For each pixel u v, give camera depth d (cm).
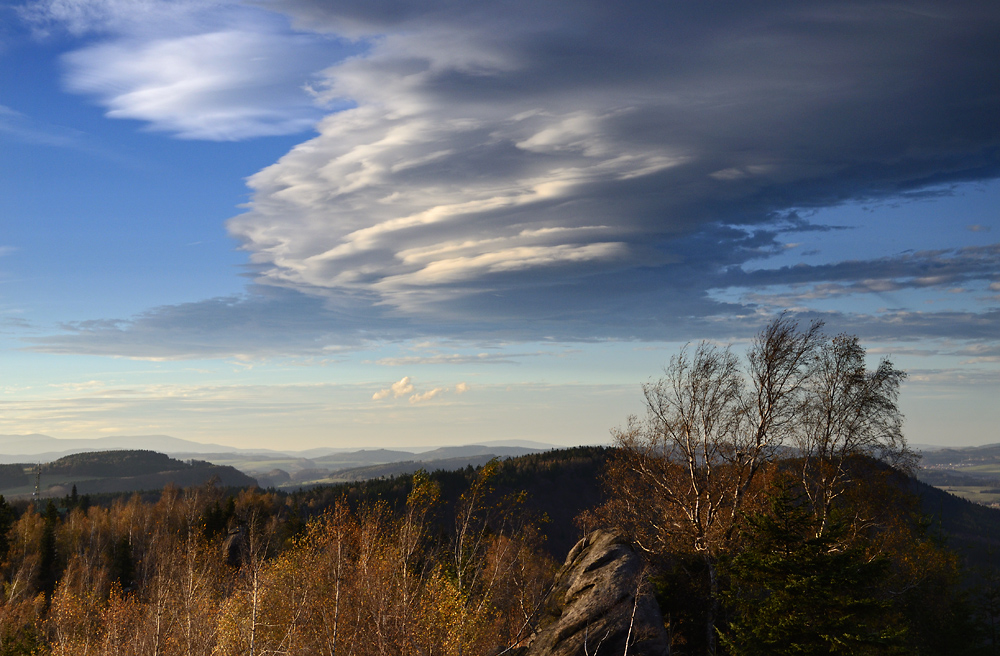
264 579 3628
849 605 1894
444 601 3098
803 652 1873
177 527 10894
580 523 4191
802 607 1922
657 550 3192
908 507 3972
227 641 3634
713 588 2628
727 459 3797
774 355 3872
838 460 3819
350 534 3331
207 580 4762
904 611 4144
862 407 3884
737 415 3891
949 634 4134
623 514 4091
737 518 3269
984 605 4572
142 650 4366
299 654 3150
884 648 1827
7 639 5738
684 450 3847
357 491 15012
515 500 3822
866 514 3700
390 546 3291
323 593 3250
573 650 2417
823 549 2036
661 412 4066
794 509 2106
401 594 2994
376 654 2822
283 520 9969
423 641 2895
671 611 2708
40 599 6962
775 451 3841
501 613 3344
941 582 4262
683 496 3766
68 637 5194
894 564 3788
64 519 12812
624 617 2483
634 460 4084
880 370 3947
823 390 3966
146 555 8644
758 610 2038
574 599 2791
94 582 8012
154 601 4891
